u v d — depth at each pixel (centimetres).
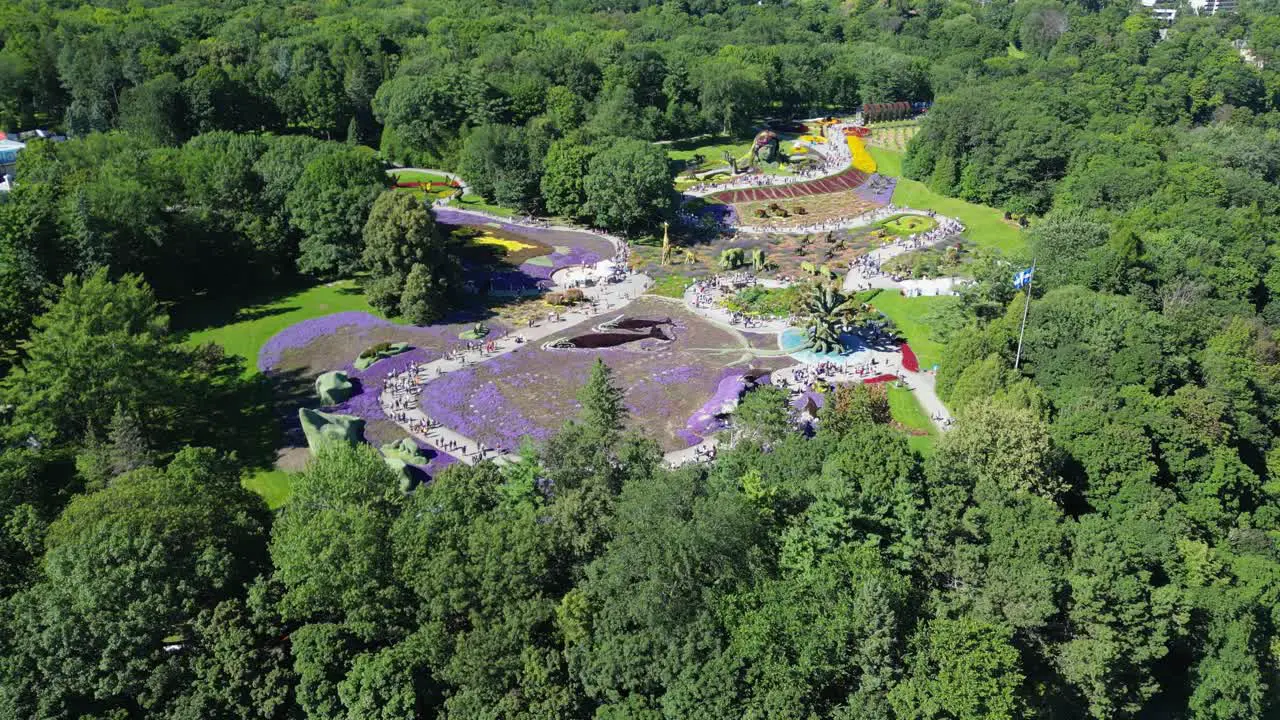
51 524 7825
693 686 6575
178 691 6912
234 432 11594
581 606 7100
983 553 7825
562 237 18912
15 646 6806
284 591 7550
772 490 7819
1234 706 7988
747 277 16875
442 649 7125
